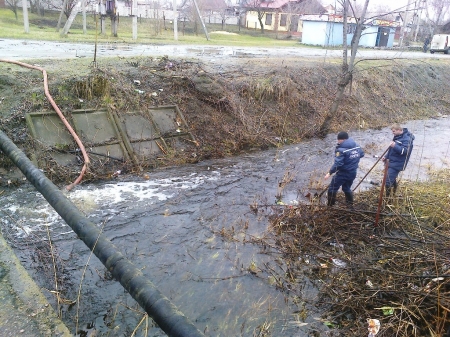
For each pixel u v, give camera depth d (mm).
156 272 4992
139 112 8867
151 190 7266
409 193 7426
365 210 6590
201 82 10430
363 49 28016
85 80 8500
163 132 9000
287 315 4441
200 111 9977
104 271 4891
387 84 15961
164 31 28625
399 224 6230
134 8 18062
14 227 5613
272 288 4875
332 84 13672
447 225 6254
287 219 6410
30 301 2375
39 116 7516
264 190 7680
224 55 14492
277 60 14180
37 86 8023
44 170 6984
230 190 7574
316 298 4734
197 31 29750
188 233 5949
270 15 39750
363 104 14117
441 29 40969
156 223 6156
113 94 8797
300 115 11852
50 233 5578
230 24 40750
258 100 11250
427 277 4637
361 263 5223
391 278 4875
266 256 5512
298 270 5234
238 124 10328
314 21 29062
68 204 2729
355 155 6383
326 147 10766
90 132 7984
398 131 6898
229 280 4965
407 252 5355
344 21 10305
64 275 4746
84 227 2467
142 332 4023
